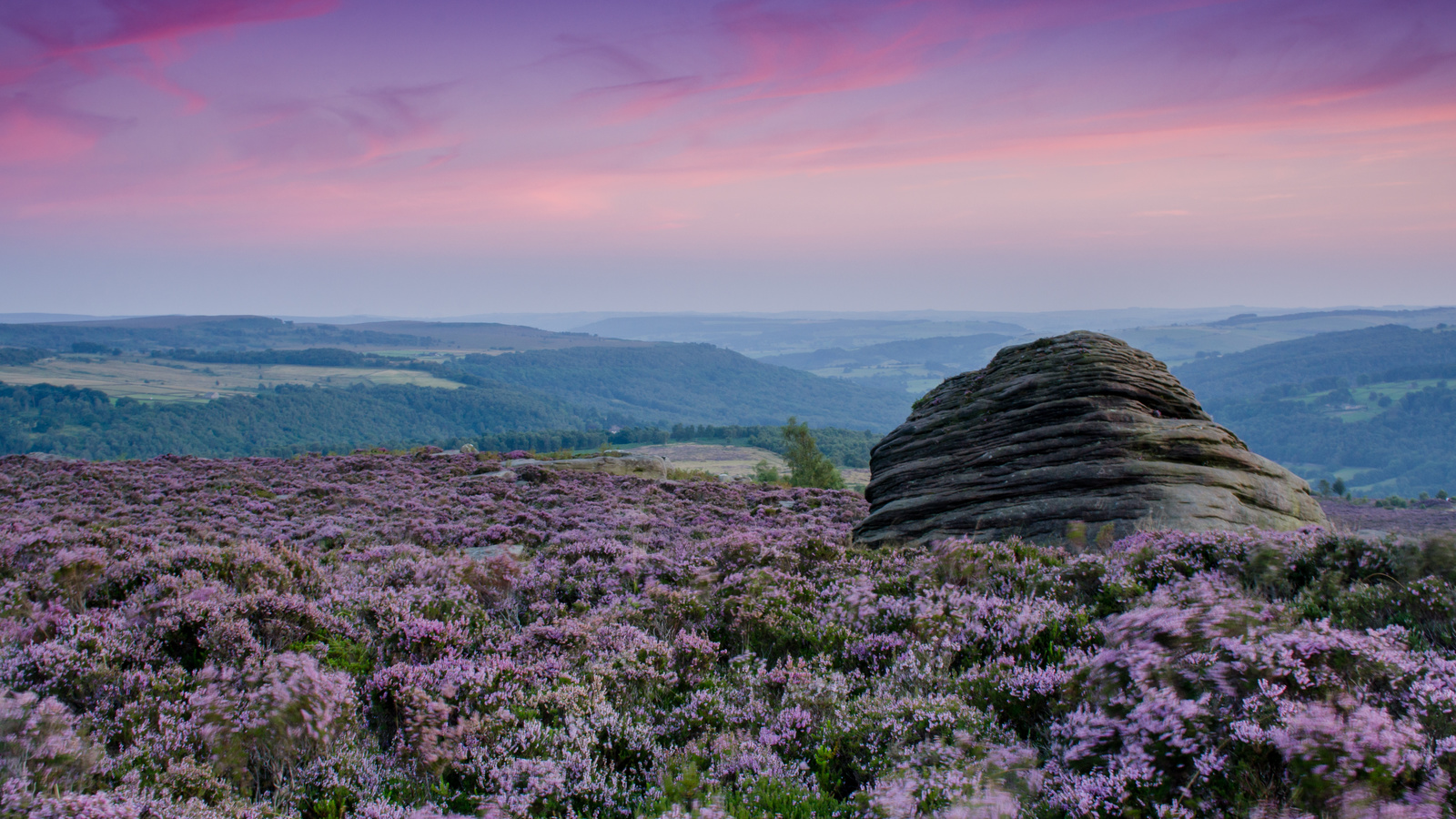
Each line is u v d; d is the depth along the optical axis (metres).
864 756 5.17
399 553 13.38
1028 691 5.52
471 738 5.54
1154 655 5.07
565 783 5.04
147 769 4.89
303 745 5.40
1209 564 8.92
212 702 5.63
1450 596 6.02
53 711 5.02
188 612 7.34
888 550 13.14
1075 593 8.34
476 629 8.45
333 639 7.75
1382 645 4.88
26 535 11.05
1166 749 4.17
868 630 7.80
